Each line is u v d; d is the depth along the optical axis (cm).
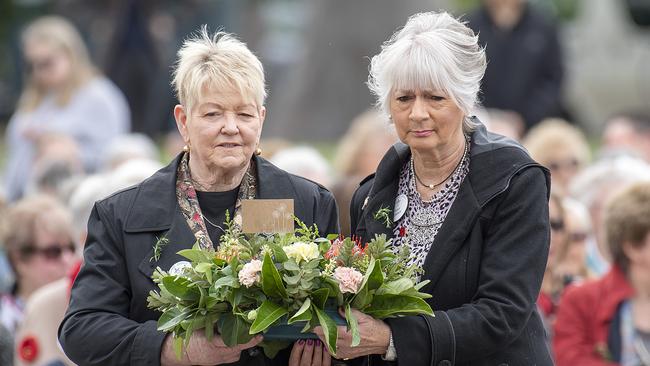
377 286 774
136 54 2867
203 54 812
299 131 2845
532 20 2192
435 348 787
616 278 1106
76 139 1872
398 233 844
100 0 2902
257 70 813
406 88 804
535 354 829
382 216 845
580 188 1440
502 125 1730
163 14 2900
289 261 766
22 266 1155
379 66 826
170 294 779
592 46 3200
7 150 2867
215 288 761
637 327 1091
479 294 807
